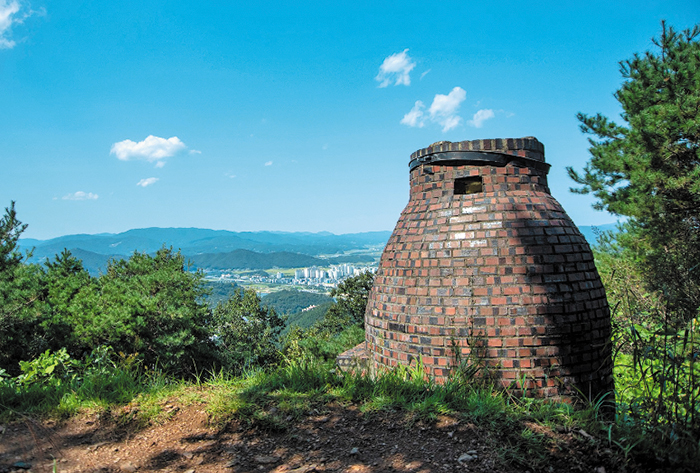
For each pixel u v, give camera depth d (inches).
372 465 119.4
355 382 177.5
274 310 1450.5
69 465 115.8
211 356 674.8
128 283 679.7
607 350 214.1
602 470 119.4
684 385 136.6
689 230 291.1
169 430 139.9
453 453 125.0
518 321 201.5
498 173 230.8
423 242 228.1
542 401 174.6
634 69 426.0
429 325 212.5
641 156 398.3
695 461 120.2
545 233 216.7
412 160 255.9
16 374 443.8
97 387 164.4
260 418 144.6
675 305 153.9
